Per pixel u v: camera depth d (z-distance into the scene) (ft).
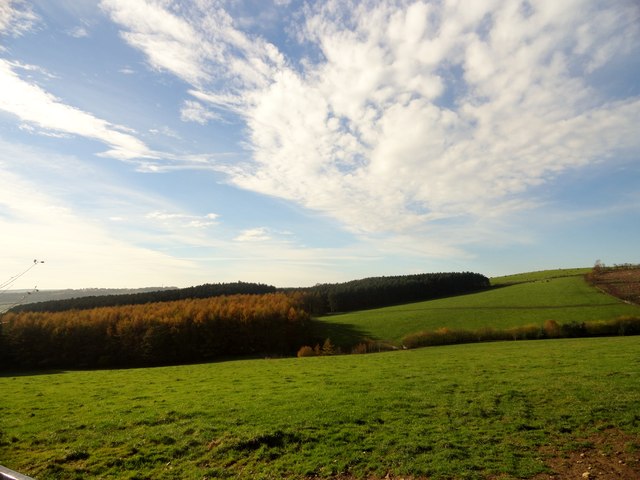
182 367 127.85
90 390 83.25
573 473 36.01
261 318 258.78
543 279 392.06
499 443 42.96
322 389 71.82
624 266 340.59
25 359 236.84
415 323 255.50
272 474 38.55
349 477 37.68
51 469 40.81
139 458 42.98
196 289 398.21
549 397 58.18
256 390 74.43
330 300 354.13
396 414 53.93
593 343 136.67
